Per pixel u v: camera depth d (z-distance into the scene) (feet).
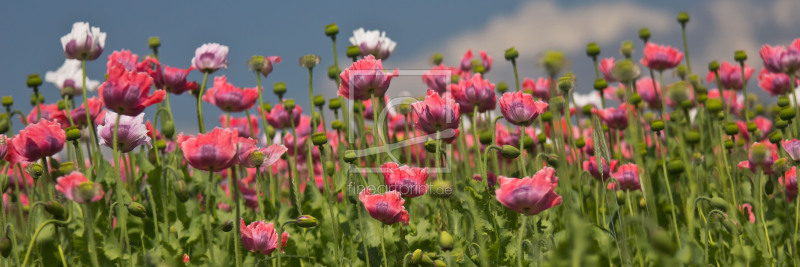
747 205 12.76
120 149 9.95
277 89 15.44
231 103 13.30
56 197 10.97
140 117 9.99
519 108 9.76
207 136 8.36
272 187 12.20
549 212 11.05
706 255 9.06
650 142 17.85
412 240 10.44
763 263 9.83
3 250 8.63
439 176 10.18
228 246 10.28
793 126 13.93
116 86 9.02
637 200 12.48
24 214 11.19
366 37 14.60
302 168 17.93
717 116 14.64
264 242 9.10
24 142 9.46
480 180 11.24
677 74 17.34
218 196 12.14
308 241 11.09
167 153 15.12
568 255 5.43
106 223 10.73
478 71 15.21
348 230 11.02
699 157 13.29
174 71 12.63
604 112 15.43
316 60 13.12
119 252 9.80
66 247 10.63
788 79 16.14
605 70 15.87
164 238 10.46
